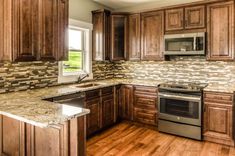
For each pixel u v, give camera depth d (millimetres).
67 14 3219
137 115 4102
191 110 3434
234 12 3311
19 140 2234
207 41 3572
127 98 4207
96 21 4340
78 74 4113
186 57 4082
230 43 3367
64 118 1687
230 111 3135
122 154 2898
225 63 3695
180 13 3785
